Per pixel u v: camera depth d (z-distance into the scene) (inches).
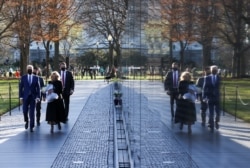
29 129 584.7
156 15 183.8
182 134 170.2
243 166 153.3
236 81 141.9
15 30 1547.7
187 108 162.9
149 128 225.3
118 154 377.7
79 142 481.1
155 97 201.8
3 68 3073.3
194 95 157.2
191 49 154.9
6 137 519.8
